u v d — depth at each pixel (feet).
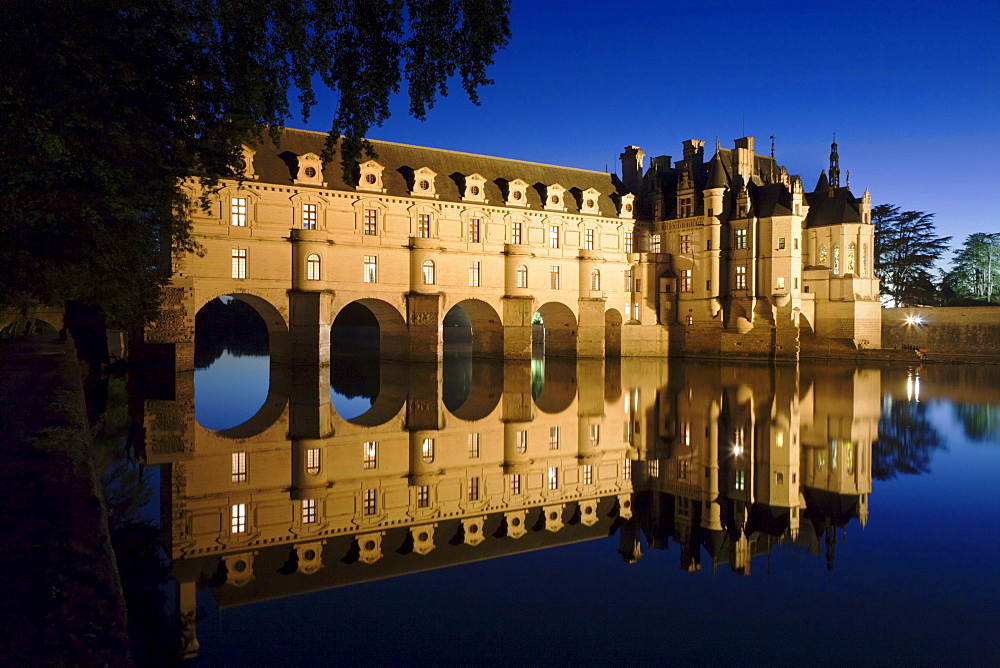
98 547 21.85
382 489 60.85
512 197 214.69
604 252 236.43
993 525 51.16
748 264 231.09
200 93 45.01
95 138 40.86
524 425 96.58
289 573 41.09
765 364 217.77
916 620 34.40
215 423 90.53
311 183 177.47
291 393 126.52
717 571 42.39
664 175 261.65
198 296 162.81
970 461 75.41
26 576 18.85
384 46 46.09
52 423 38.45
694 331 243.40
